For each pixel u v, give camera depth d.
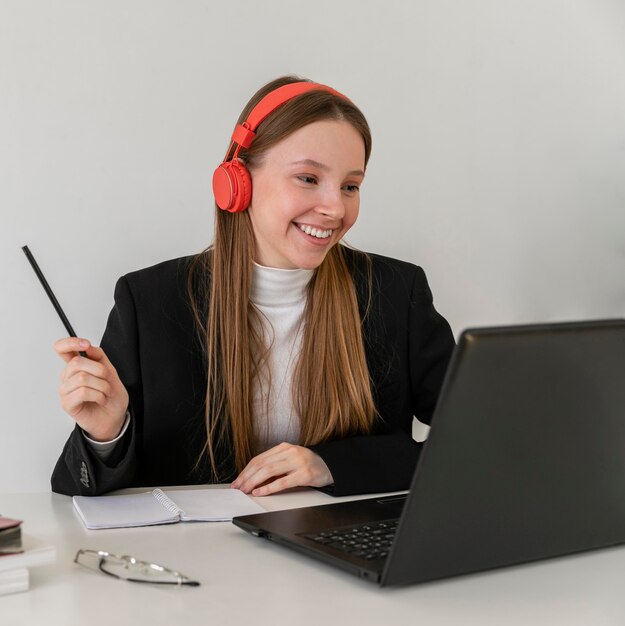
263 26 2.32
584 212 2.85
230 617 0.89
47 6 2.11
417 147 2.56
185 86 2.26
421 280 2.00
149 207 2.25
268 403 1.81
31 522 1.25
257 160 1.66
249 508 1.33
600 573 1.04
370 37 2.46
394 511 1.26
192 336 1.79
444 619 0.90
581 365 0.96
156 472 1.75
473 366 0.88
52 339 2.20
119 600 0.93
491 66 2.63
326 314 1.81
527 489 0.99
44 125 2.13
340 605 0.93
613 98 2.84
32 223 2.15
